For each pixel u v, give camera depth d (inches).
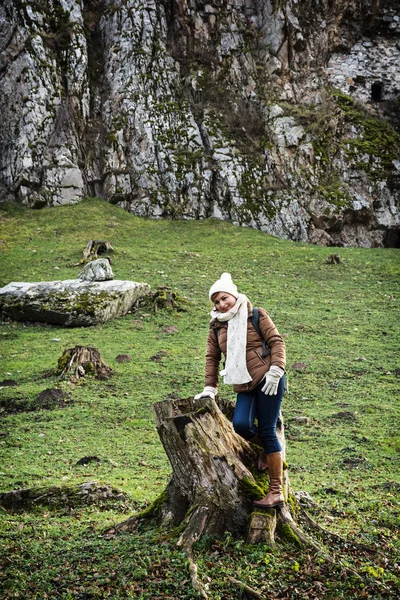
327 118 1122.0
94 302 602.9
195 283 717.3
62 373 455.5
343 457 326.6
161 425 177.2
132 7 1132.5
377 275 765.3
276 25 1175.0
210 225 992.2
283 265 803.4
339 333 568.1
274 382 169.0
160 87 1100.5
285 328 578.6
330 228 1044.5
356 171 1095.0
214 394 183.0
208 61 1151.6
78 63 1082.7
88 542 183.9
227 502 171.2
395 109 1216.8
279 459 173.5
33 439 352.2
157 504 185.2
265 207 1025.5
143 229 951.6
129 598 146.1
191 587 148.8
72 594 150.5
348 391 441.1
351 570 161.0
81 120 1067.3
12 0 1067.9
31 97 1037.8
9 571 163.3
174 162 1042.7
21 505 235.6
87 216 968.3
